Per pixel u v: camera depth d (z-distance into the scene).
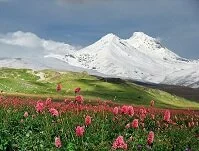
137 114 31.73
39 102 23.11
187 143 22.92
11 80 126.19
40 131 23.12
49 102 26.38
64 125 22.83
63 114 29.19
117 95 126.25
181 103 154.12
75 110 30.61
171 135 25.78
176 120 37.09
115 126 25.06
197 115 41.72
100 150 18.06
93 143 19.88
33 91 113.75
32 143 19.92
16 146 19.38
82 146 18.47
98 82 145.88
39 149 18.95
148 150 18.08
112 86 141.12
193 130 28.83
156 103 127.81
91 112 31.75
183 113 45.25
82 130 18.23
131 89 142.25
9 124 24.75
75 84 138.88
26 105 36.69
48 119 24.70
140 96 133.12
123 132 23.14
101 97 111.69
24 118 27.91
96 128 24.00
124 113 21.05
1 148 18.75
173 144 21.59
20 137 21.64
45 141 20.23
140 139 20.72
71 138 20.14
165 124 28.19
